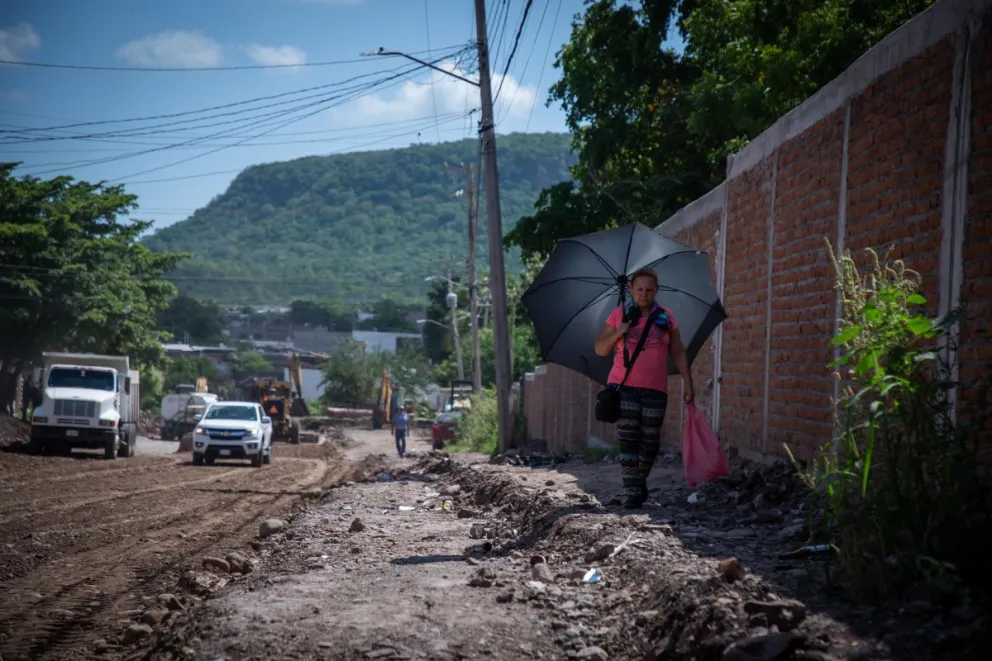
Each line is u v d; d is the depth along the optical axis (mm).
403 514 12141
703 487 9695
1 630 6727
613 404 8500
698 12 23359
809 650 3875
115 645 6309
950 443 4926
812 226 9305
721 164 27109
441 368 93938
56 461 26844
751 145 11477
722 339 12477
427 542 8922
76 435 29453
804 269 9477
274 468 27625
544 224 28266
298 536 10133
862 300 5727
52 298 43188
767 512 7688
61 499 16094
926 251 6859
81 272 44000
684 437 8594
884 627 4078
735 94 21109
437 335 111375
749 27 21078
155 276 52344
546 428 27266
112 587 8320
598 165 29156
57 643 6426
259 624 5230
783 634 3949
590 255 9109
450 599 5719
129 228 50562
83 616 7191
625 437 8516
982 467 5820
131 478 21516
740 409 11586
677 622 4688
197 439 28609
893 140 7488
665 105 27766
